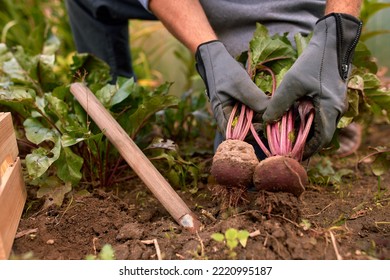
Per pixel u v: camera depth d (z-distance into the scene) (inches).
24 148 67.4
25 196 55.0
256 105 50.7
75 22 84.5
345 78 51.7
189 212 49.9
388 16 115.8
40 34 103.2
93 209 53.0
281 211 45.3
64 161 55.4
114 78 85.1
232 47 62.2
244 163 45.7
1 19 121.3
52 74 70.0
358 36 51.7
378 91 60.4
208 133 83.8
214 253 43.4
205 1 61.9
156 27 133.1
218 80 52.1
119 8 77.0
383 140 92.7
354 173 71.8
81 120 61.2
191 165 63.9
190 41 54.9
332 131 49.9
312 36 52.4
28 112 62.9
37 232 49.2
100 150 60.2
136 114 61.2
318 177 63.9
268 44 55.6
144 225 51.7
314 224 48.6
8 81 67.8
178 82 141.0
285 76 49.3
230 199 47.6
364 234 48.5
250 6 61.4
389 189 62.9
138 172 52.6
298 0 61.7
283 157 45.0
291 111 50.8
